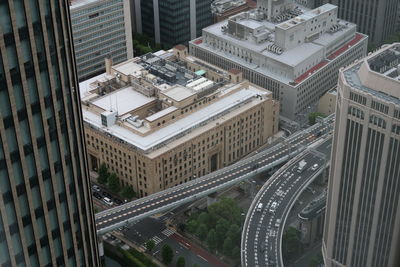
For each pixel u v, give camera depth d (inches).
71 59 5398.6
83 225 6131.9
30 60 4891.7
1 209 5108.3
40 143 5246.1
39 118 5152.6
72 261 6107.3
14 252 5383.9
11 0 4591.5
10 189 5132.9
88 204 6171.3
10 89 4830.2
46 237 5664.4
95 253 6569.9
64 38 5182.1
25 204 5324.8
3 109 4849.9
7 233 5251.0
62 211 5748.0
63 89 5305.1
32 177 5295.3
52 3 4916.3
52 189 5526.6
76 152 5733.3
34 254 5600.4
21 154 5113.2
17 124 4987.7
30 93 5000.0
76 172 5792.3
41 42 4931.1
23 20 4731.8
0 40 4628.4
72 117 5541.3
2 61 4697.3
